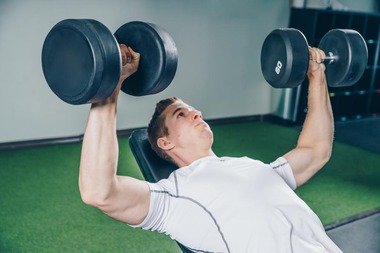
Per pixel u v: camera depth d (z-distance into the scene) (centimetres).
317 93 132
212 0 406
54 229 213
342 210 252
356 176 313
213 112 438
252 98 459
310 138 129
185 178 106
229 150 361
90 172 88
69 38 81
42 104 340
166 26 388
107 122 89
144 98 389
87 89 80
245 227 100
